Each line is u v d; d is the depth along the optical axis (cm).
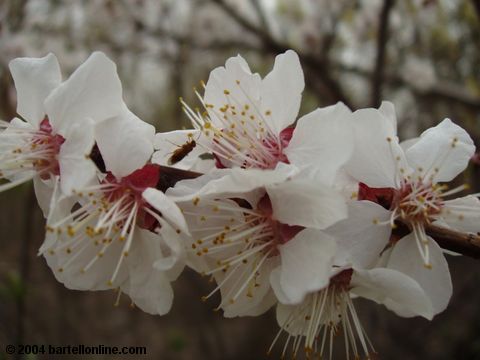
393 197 14
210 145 14
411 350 37
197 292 51
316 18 37
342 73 37
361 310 34
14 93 29
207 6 41
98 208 14
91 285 14
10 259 44
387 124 14
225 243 14
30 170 15
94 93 14
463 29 35
